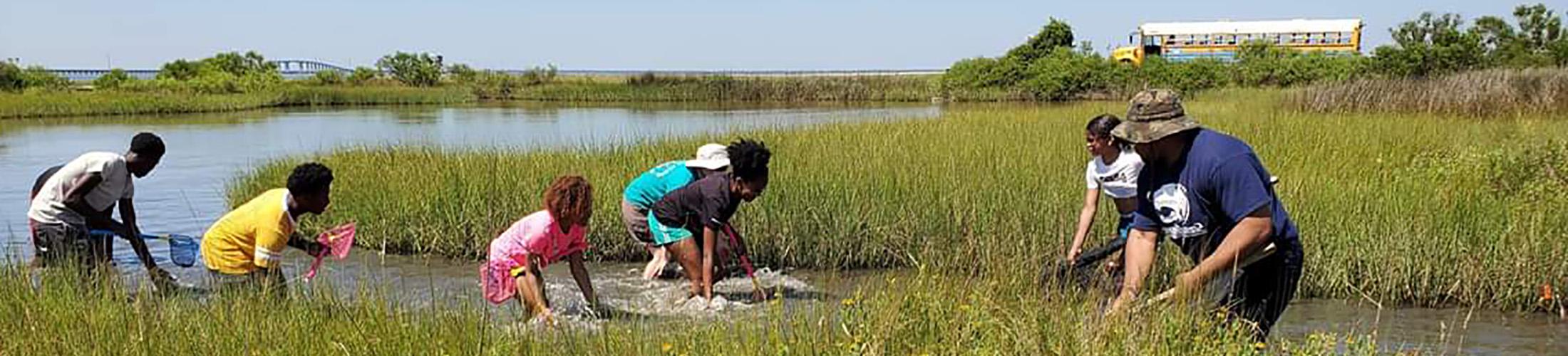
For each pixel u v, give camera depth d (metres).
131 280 8.27
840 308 6.11
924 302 5.65
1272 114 21.53
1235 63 54.81
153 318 5.97
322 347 5.52
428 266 10.24
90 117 46.25
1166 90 5.09
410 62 79.12
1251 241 4.88
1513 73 25.50
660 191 8.69
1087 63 56.31
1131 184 7.24
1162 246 8.42
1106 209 9.55
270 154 24.91
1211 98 38.28
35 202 7.95
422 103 65.62
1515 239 8.41
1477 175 10.84
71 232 7.93
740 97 65.44
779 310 5.93
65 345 5.55
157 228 12.83
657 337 5.80
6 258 7.82
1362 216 9.01
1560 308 8.09
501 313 6.85
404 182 11.97
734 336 5.77
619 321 6.69
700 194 7.80
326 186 7.33
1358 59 49.41
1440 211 9.02
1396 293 8.48
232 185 16.11
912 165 11.74
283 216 7.17
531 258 6.98
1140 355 4.77
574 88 69.38
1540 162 10.95
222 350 5.51
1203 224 5.12
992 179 10.74
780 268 9.95
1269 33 64.88
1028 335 5.06
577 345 5.61
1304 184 10.03
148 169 8.33
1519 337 7.52
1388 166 12.36
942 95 60.91
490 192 11.10
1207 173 4.96
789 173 11.20
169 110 51.59
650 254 10.24
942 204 10.12
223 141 30.20
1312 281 8.69
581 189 6.98
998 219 9.66
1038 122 19.70
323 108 57.50
